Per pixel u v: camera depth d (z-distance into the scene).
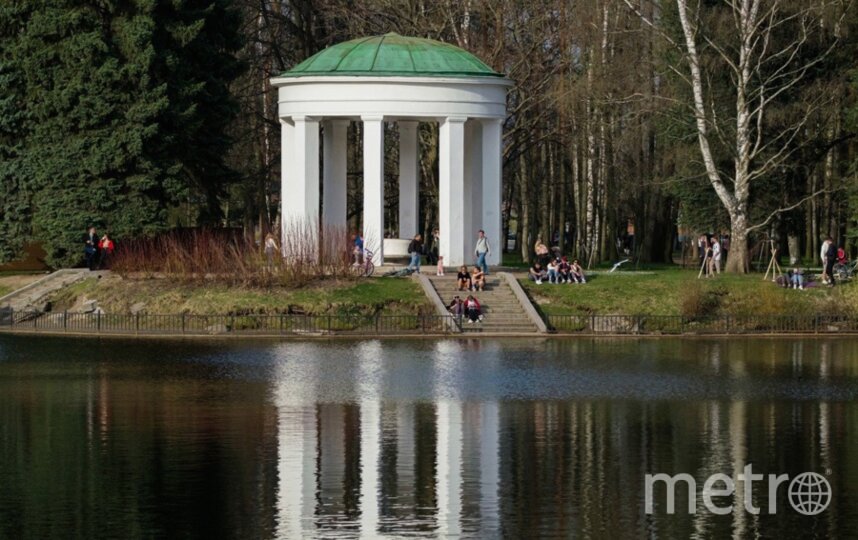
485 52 97.94
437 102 82.56
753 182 93.06
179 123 85.25
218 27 89.38
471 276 76.75
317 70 82.56
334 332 71.31
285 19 104.19
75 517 35.44
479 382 55.53
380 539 34.22
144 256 78.94
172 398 51.25
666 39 88.75
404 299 74.62
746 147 86.12
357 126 112.62
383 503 36.94
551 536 34.56
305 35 105.62
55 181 84.25
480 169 87.06
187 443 43.38
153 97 84.25
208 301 73.69
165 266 77.25
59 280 79.44
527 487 38.59
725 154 91.69
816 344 69.31
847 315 74.81
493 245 85.12
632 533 34.88
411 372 58.12
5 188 85.75
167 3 85.81
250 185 107.69
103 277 78.69
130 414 48.06
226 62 89.69
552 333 72.19
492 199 85.06
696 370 59.34
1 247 85.88
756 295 76.12
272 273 75.62
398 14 100.31
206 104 88.25
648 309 75.75
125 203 84.38
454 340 69.81
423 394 52.47
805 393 53.31
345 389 53.50
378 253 82.81
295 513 36.00
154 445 43.06
